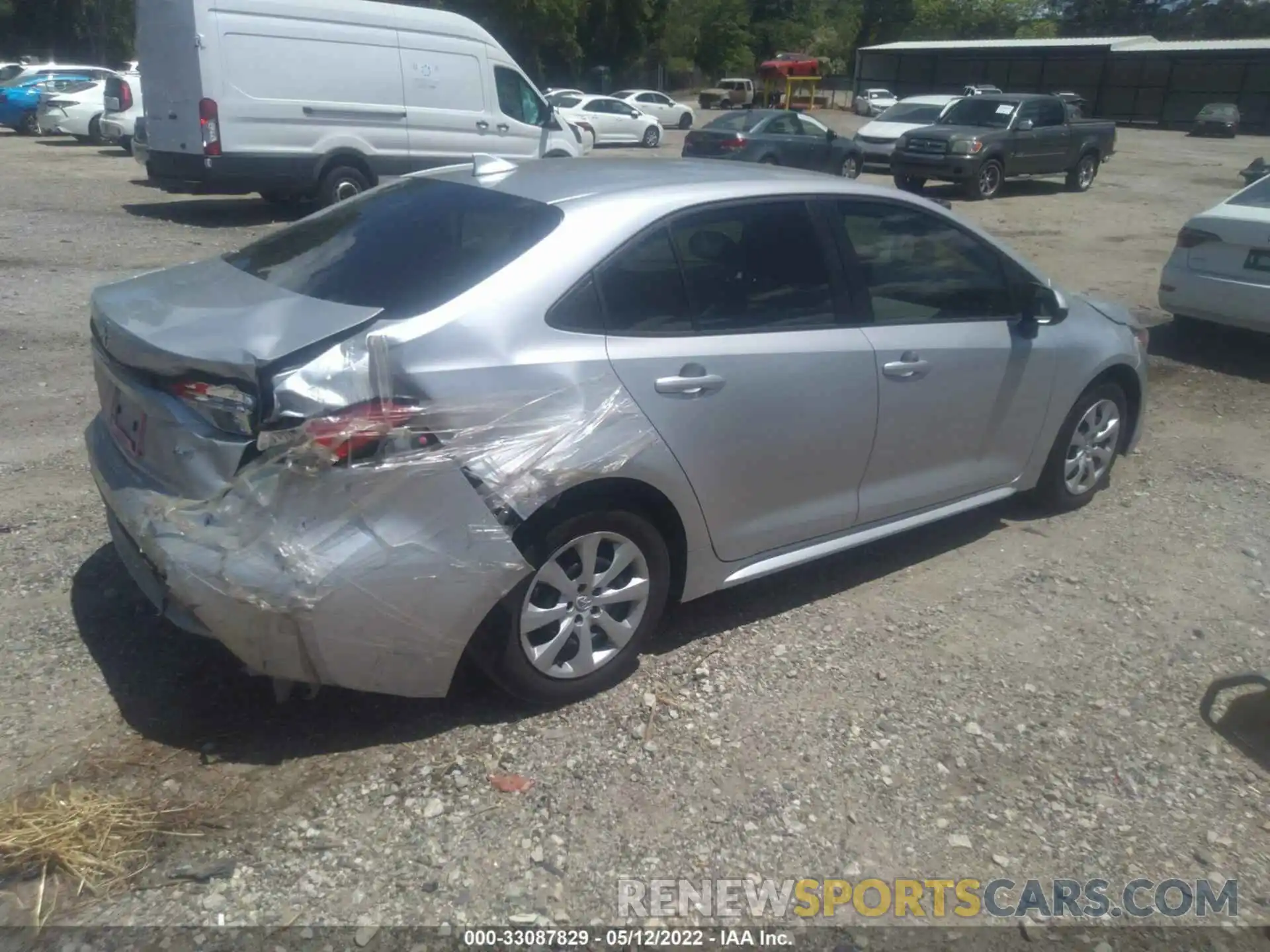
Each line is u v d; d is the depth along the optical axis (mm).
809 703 3814
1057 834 3264
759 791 3346
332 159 13945
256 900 2812
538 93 16062
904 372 4387
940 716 3791
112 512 3479
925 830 3240
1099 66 49688
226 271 3965
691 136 21906
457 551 3205
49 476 5398
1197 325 9727
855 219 4371
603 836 3121
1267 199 8484
